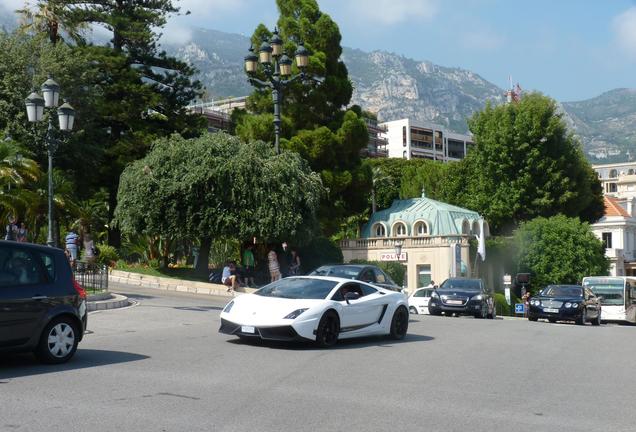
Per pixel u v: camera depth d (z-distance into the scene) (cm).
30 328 998
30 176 3138
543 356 1319
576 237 5438
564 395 921
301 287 1417
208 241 3538
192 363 1093
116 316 1841
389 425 722
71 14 4488
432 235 4962
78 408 757
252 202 3322
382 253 5116
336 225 4862
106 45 4656
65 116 2034
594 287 3778
